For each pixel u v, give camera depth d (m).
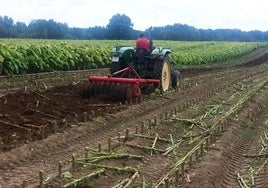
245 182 8.42
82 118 12.41
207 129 12.05
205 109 15.32
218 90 20.88
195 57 41.66
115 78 15.27
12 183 7.44
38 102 14.24
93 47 28.08
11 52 19.33
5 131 10.60
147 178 8.12
